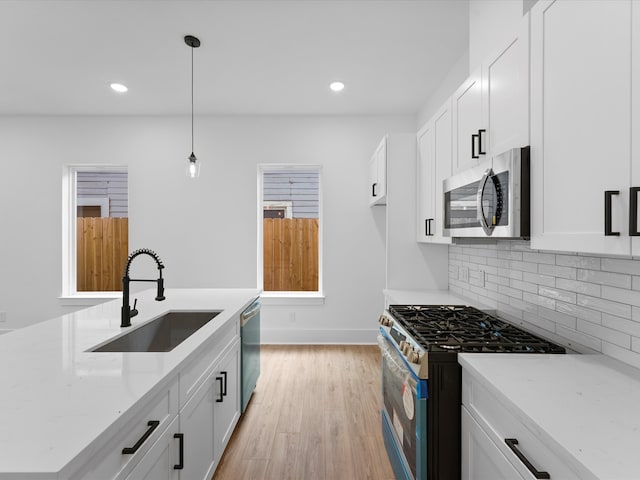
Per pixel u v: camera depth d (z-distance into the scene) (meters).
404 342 1.58
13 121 4.13
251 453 2.10
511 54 1.39
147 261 4.20
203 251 4.19
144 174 4.16
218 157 4.16
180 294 2.86
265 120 4.16
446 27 2.43
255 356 2.82
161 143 4.15
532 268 1.84
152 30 2.46
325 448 2.15
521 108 1.31
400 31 2.48
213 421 1.78
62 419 0.86
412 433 1.45
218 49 2.71
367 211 4.16
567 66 1.06
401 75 3.15
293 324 4.19
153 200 4.17
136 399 0.97
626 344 1.26
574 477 0.74
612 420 0.86
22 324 4.16
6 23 2.37
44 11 2.24
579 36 1.01
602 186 0.93
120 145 4.15
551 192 1.15
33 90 3.46
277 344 4.17
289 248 4.34
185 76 3.16
